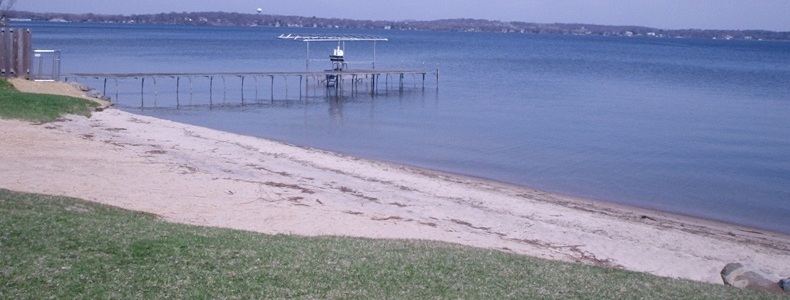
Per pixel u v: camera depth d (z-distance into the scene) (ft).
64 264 29.73
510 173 85.81
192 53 313.73
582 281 35.14
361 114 139.64
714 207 73.10
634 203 73.36
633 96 184.96
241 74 160.66
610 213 67.15
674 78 247.09
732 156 101.19
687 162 96.22
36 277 27.94
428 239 47.65
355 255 35.99
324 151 93.91
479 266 36.01
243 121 125.29
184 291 27.99
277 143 94.53
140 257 31.73
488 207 64.34
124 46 346.54
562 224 60.08
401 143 105.60
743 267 42.65
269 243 37.60
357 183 70.54
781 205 74.69
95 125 91.71
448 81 217.36
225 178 66.74
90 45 338.54
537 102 165.89
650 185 81.97
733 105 168.14
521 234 55.72
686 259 52.49
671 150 104.94
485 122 130.62
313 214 54.75
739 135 120.57
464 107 153.69
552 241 54.39
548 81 223.51
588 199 73.77
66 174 60.90
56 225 35.94
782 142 113.91
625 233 58.70
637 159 97.40
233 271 30.94
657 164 94.43
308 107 149.48
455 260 36.88
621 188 79.97
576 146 106.52
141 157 73.36
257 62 264.52
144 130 92.17
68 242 32.86
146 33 576.20
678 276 47.39
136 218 43.50
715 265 51.52
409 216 58.39
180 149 80.79
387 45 476.54
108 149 75.82
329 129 118.52
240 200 57.82
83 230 35.32
